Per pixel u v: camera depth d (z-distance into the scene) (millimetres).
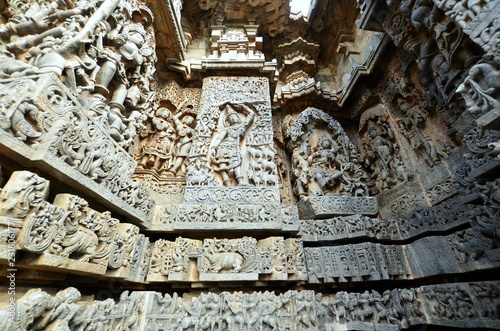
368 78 5133
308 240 3457
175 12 4094
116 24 2760
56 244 1474
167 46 4453
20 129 1385
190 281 2674
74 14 2188
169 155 4062
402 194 3969
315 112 4984
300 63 6039
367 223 3518
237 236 3098
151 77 3424
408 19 3510
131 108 3045
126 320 2078
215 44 5254
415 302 2898
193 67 4691
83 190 1896
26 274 1559
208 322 2322
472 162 2568
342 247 3281
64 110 1726
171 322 2316
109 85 2762
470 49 2602
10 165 1487
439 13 2781
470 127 3109
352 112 5695
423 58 3412
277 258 2842
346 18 6020
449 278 3016
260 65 4652
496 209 2297
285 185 4902
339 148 4688
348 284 3250
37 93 1523
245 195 3301
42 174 1653
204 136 3857
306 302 2645
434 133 3865
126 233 2326
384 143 4680
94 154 1996
